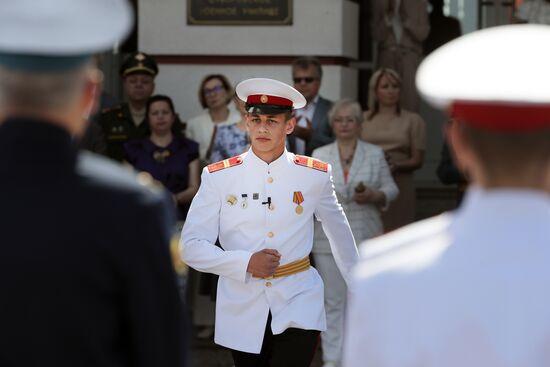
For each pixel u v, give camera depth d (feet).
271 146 41.39
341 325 57.06
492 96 18.51
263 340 41.37
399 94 65.87
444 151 68.90
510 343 18.13
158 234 20.61
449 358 18.39
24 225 20.07
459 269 18.52
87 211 20.25
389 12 71.82
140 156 60.13
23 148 20.30
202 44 72.33
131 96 62.18
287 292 41.04
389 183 59.26
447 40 80.02
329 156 58.80
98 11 20.34
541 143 18.70
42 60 20.10
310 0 71.92
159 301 20.53
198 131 63.31
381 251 19.31
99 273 20.11
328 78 72.43
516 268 18.33
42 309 19.86
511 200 18.67
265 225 41.24
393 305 18.79
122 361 20.57
